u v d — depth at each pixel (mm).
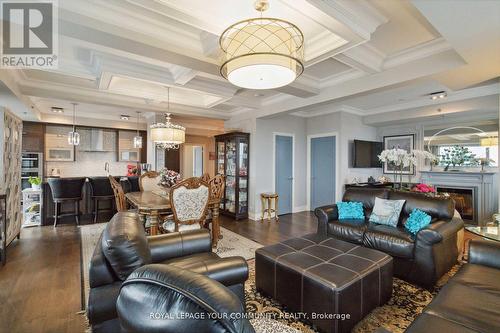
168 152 7852
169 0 1884
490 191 4867
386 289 2096
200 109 5785
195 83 3826
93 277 1399
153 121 6074
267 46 1757
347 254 2195
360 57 2881
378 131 6641
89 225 4711
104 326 1392
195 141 9594
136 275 774
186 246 2111
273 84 2236
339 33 2145
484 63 2541
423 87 4297
